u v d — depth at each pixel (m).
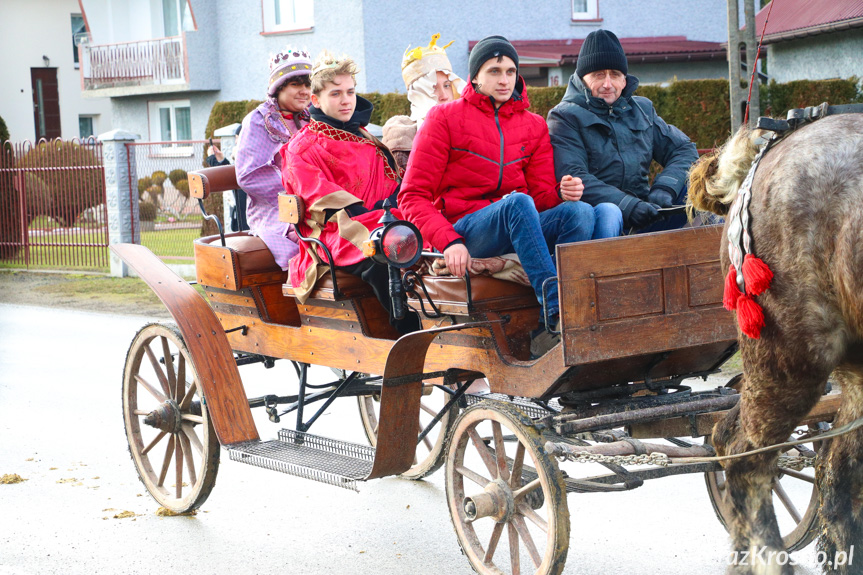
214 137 20.31
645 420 4.22
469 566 4.91
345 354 5.25
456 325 4.39
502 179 5.00
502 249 4.72
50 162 18.36
